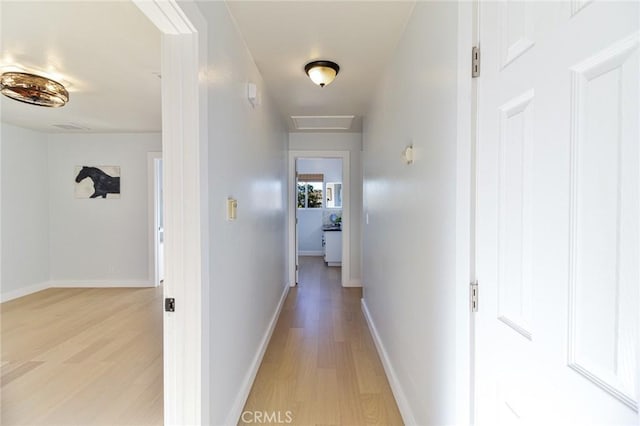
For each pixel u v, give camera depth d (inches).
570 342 23.7
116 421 67.1
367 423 67.6
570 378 23.6
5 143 159.9
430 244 52.9
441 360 47.9
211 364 52.6
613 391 20.1
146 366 89.8
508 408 32.1
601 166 21.1
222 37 59.3
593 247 21.8
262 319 101.1
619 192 19.8
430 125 53.0
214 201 54.6
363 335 115.1
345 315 137.2
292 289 181.2
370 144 124.3
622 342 19.6
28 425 65.9
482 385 37.2
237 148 69.8
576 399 23.1
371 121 121.3
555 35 25.0
